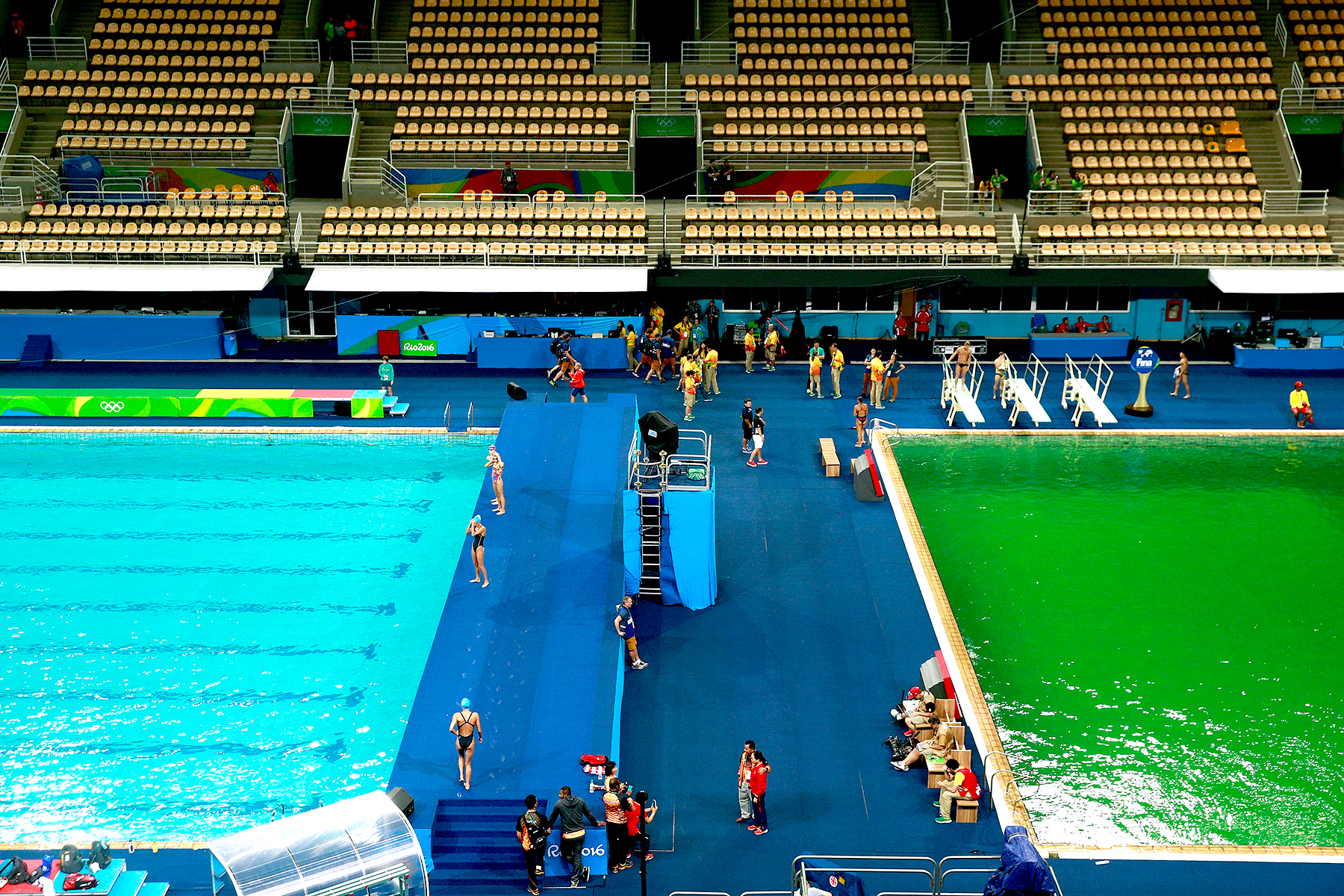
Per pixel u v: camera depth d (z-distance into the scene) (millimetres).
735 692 21922
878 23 49781
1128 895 16766
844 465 32219
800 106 46125
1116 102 46219
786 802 18969
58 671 22250
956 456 32875
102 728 20625
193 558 26797
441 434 34688
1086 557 26812
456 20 49469
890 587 25781
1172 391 38344
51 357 40844
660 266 40812
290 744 20281
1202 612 24406
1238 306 43406
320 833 15633
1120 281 40844
